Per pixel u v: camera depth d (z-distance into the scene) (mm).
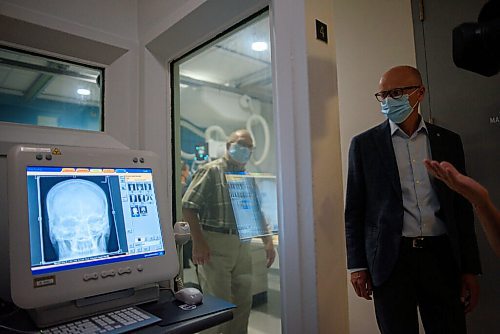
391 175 1222
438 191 1157
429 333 1188
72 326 801
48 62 1310
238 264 1980
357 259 1271
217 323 921
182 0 1190
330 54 948
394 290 1171
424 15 1630
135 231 1009
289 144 882
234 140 2141
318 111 877
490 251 1372
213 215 1979
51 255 843
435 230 1163
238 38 2527
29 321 876
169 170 1453
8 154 861
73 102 1347
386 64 1786
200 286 1937
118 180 1030
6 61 1227
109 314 875
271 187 2025
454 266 1150
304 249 844
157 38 1326
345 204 1341
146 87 1396
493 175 1386
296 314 850
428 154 1227
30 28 1166
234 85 4203
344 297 903
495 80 1396
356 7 1955
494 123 1392
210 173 2016
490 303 1379
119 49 1380
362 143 1320
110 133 1373
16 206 824
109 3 1358
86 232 918
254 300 1948
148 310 945
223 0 1071
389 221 1188
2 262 1025
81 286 855
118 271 927
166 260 1038
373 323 1784
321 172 866
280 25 917
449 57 1538
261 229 1982
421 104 1626
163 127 1444
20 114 1224
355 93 1931
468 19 1484
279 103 909
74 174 946
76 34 1251
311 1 902
